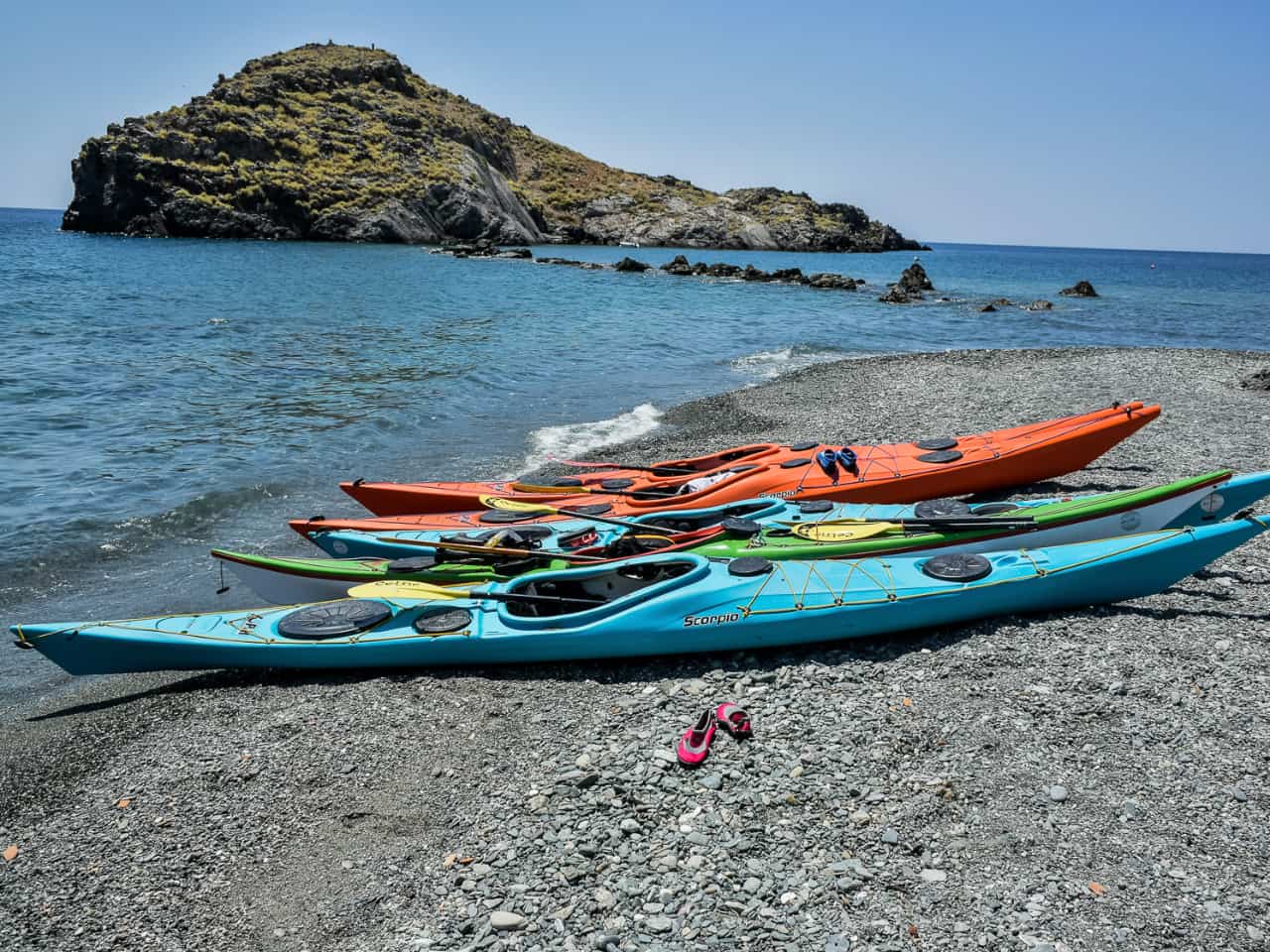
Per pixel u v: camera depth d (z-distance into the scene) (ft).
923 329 120.37
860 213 463.01
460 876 17.42
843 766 19.99
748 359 91.15
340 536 33.53
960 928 15.31
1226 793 18.63
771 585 26.03
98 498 42.65
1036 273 339.16
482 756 21.57
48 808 20.43
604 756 20.93
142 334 92.22
